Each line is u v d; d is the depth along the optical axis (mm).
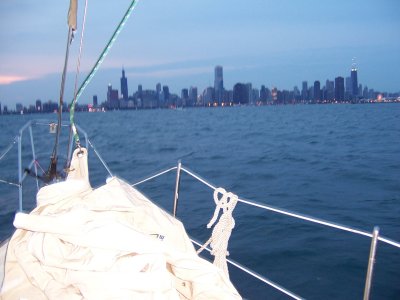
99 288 2088
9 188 11320
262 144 24578
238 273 5418
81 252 2191
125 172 16141
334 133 31156
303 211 8508
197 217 8094
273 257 5918
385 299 4715
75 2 2543
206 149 22859
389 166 14375
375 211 8328
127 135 36656
